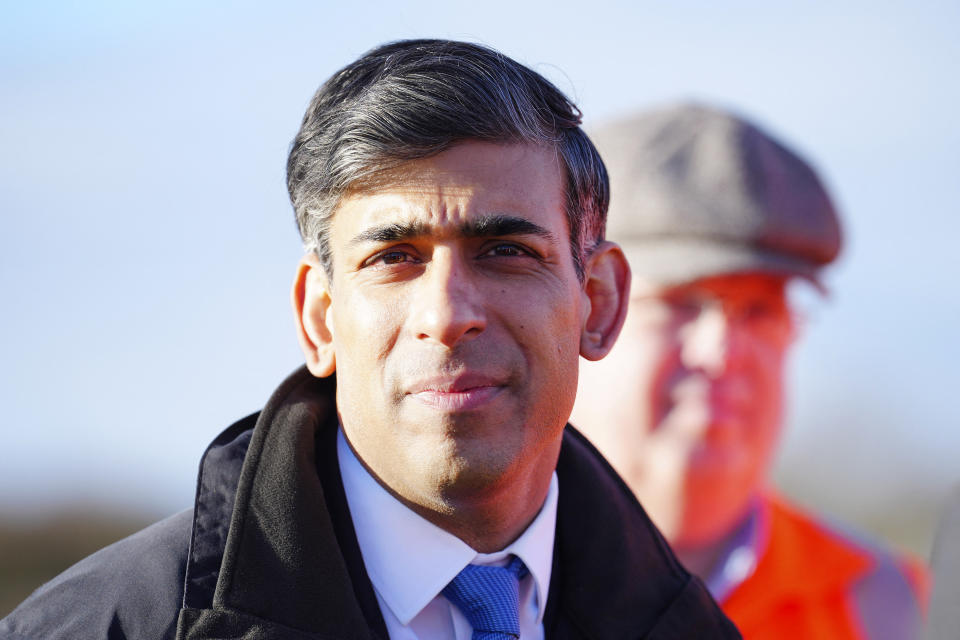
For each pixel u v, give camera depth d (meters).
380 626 3.76
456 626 3.83
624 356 6.65
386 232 3.62
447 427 3.56
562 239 3.83
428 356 3.57
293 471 3.76
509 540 3.95
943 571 4.78
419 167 3.63
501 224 3.63
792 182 6.94
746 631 6.69
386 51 3.86
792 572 6.86
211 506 3.78
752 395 6.68
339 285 3.75
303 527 3.70
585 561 4.16
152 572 3.67
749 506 6.90
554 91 3.91
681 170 6.79
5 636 3.54
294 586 3.64
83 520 17.78
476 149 3.66
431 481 3.61
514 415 3.65
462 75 3.69
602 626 4.11
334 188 3.71
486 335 3.62
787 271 6.66
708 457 6.56
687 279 6.53
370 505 3.86
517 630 3.80
